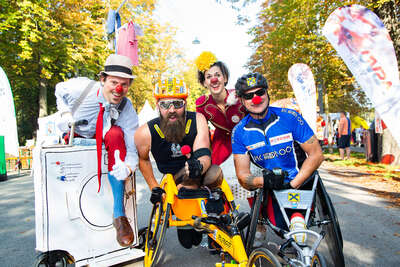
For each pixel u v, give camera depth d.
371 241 3.20
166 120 2.53
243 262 2.01
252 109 2.36
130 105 2.89
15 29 12.84
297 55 11.82
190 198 2.52
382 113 3.12
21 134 29.53
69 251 2.52
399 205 4.50
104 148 2.67
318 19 10.12
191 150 2.69
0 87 7.76
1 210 5.15
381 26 3.10
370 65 3.16
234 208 2.46
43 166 2.41
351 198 5.06
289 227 2.14
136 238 2.84
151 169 2.79
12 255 3.20
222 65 3.33
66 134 3.05
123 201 2.71
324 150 16.41
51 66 16.00
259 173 3.23
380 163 8.95
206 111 3.52
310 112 6.64
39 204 2.42
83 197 2.57
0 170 8.88
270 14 11.67
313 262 1.83
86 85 2.77
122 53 4.05
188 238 2.72
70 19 14.19
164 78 2.57
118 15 4.87
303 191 2.21
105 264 2.58
